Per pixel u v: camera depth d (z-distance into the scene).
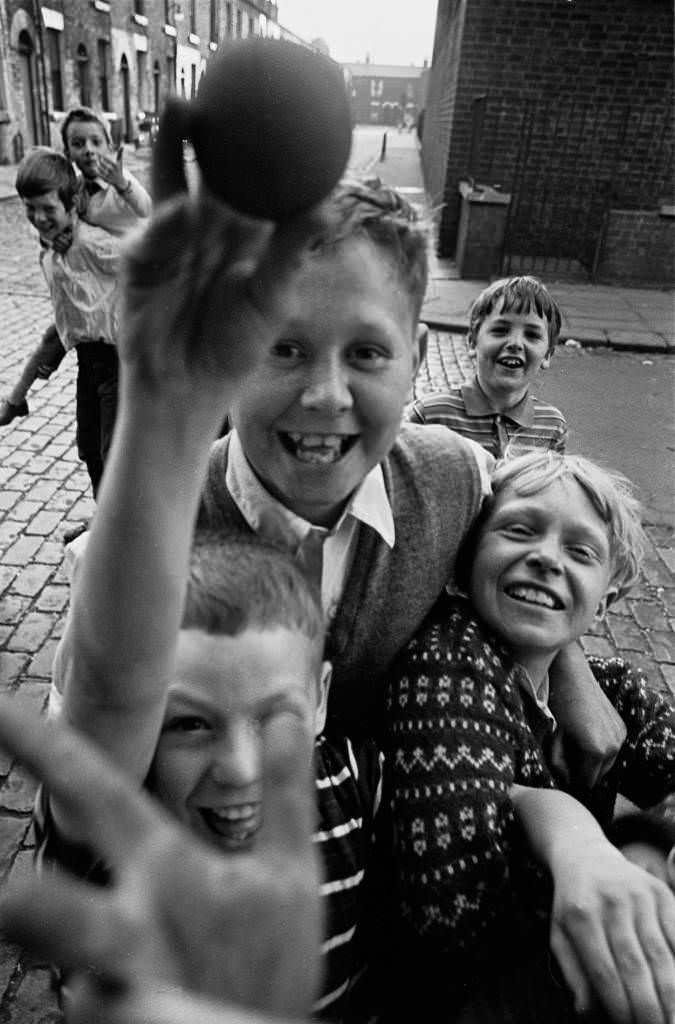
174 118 0.41
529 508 1.16
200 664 0.80
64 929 0.35
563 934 0.82
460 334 8.05
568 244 10.77
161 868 0.39
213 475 1.13
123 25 25.91
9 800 2.40
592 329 8.34
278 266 0.43
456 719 1.04
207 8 33.34
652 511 4.73
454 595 1.23
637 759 1.34
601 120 10.15
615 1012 0.77
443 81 14.81
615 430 5.97
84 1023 0.36
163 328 0.45
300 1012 0.40
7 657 3.13
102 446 3.66
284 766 0.49
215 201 0.41
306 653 0.87
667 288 10.23
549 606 1.13
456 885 0.95
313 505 1.03
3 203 14.80
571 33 9.77
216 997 0.38
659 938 0.78
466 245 9.78
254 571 0.88
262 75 0.40
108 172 3.28
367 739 1.14
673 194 10.38
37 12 20.23
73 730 0.54
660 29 9.66
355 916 1.00
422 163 21.62
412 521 1.16
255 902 0.40
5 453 4.87
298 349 0.89
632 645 3.59
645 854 1.10
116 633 0.52
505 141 10.34
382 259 0.89
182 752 0.79
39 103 21.12
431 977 1.01
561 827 0.93
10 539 3.95
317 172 0.41
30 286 9.12
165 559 0.50
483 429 2.78
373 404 0.93
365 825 1.05
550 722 1.21
